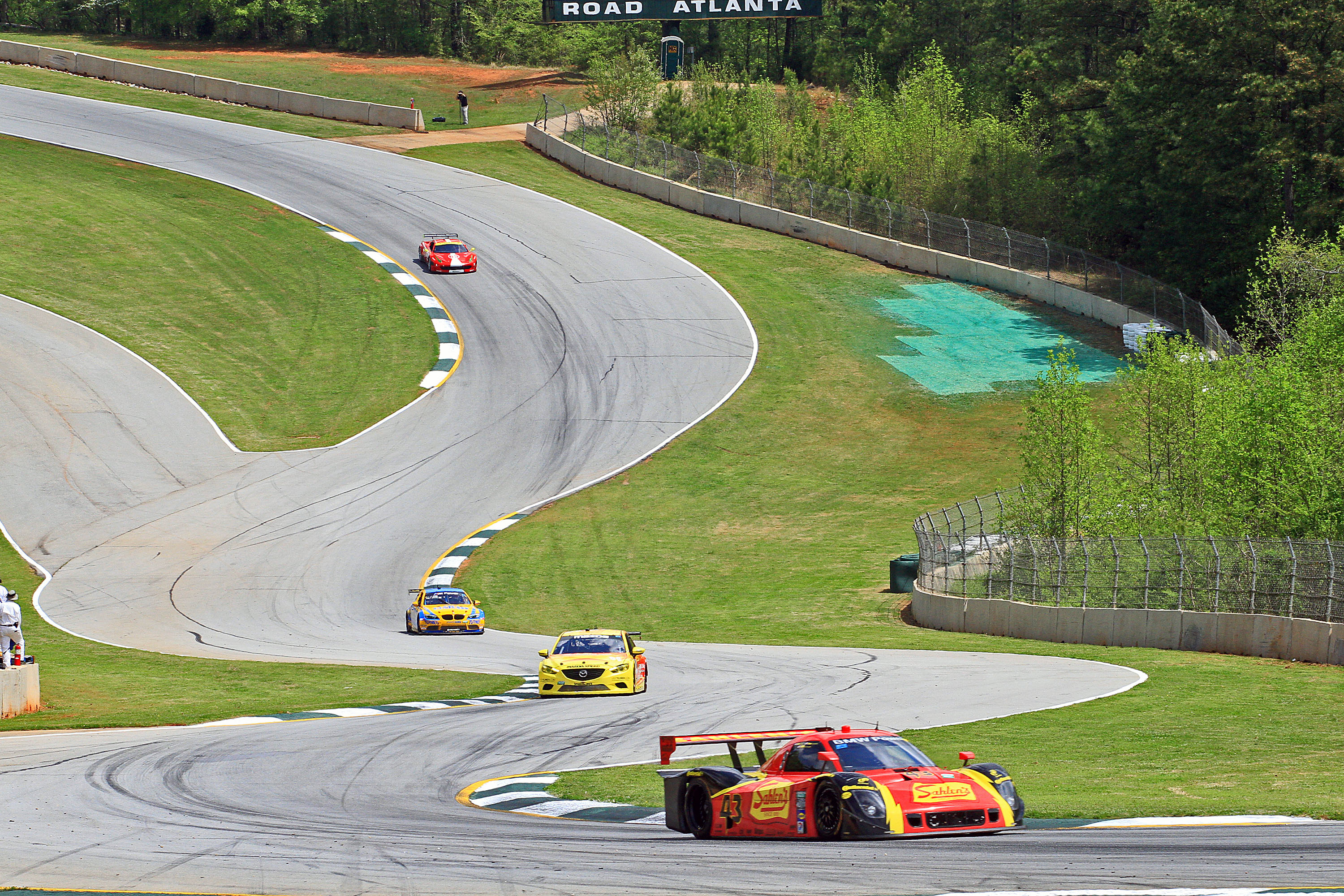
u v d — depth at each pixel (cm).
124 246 10219
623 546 6688
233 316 9369
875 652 4544
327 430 8031
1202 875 1370
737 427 8119
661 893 1351
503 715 3234
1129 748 2642
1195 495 5522
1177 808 1909
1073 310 9831
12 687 3272
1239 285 9344
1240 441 5297
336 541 6688
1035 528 5656
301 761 2477
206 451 7712
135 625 5359
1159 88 9450
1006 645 4747
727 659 4409
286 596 5906
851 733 1800
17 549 6481
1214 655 4406
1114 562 4825
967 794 1667
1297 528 5134
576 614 5734
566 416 8225
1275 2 8656
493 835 1742
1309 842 1589
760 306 9875
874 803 1611
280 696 3744
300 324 9306
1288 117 8806
